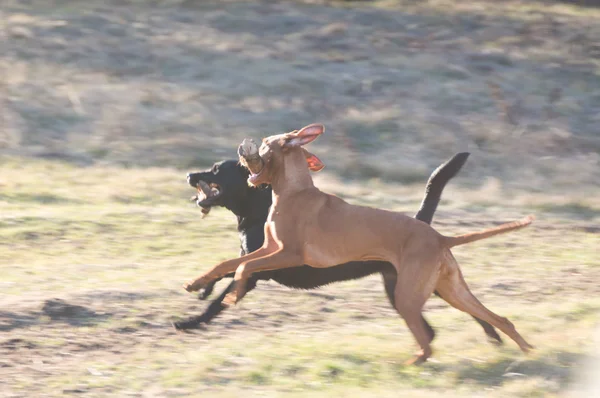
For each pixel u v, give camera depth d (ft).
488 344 29.37
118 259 43.37
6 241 45.21
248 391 24.35
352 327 33.01
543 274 42.93
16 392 24.63
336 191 61.41
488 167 72.33
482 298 38.17
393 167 69.87
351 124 77.82
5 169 63.72
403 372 26.13
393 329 32.17
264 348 29.01
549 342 29.09
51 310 32.73
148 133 73.82
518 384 24.50
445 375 25.82
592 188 68.39
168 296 35.86
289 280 30.40
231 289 31.12
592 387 24.43
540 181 69.51
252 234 32.42
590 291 39.34
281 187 27.50
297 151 27.71
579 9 117.50
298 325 33.40
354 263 29.48
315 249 26.84
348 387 24.61
